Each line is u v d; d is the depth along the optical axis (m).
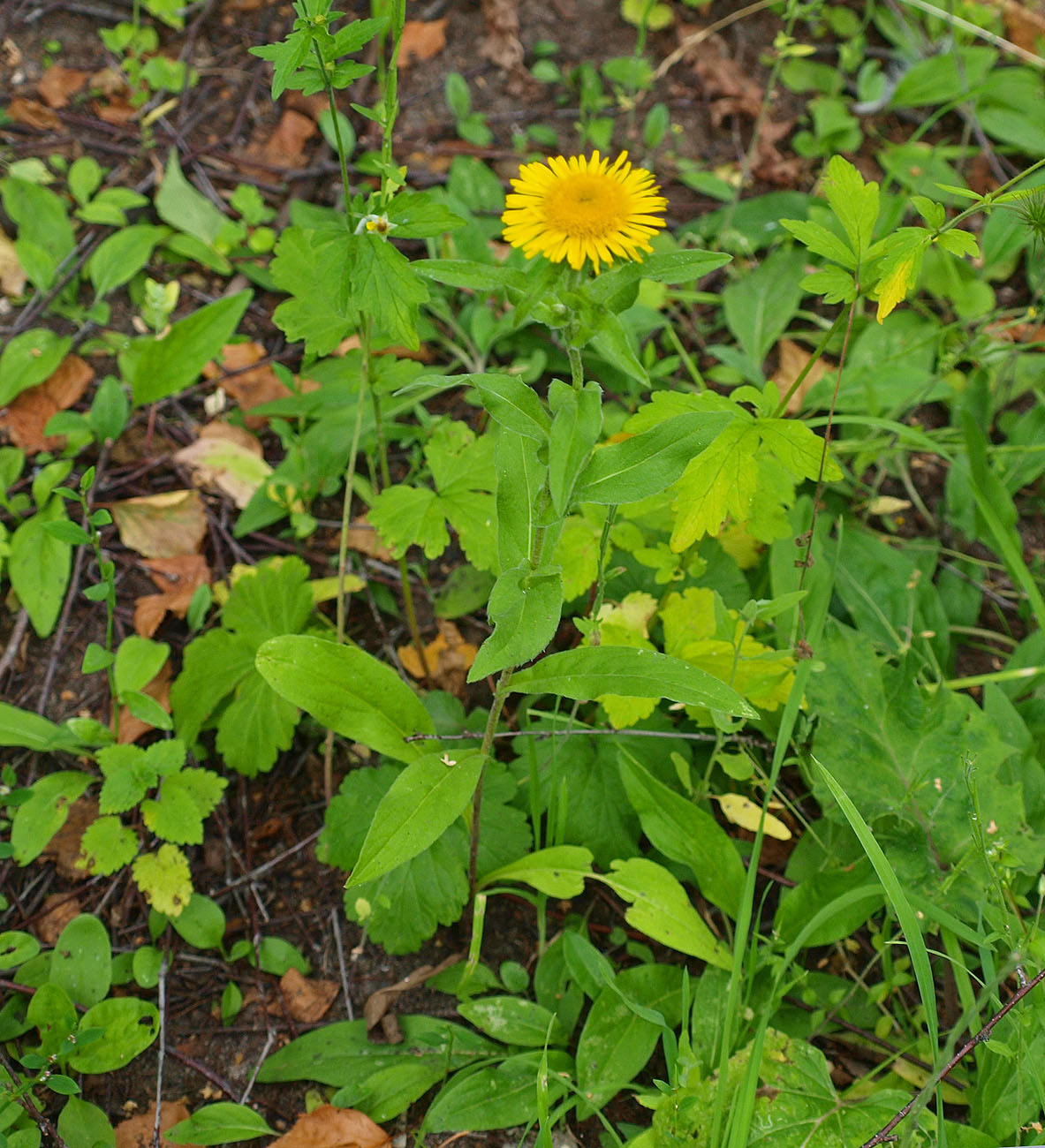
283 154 0.67
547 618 0.38
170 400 0.59
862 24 0.77
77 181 0.63
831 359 0.62
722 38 0.76
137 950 0.48
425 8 0.74
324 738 0.52
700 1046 0.45
